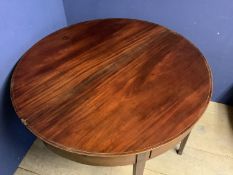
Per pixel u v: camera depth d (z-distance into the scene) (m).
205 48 1.42
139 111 0.86
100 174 1.33
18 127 1.31
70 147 0.78
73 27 1.25
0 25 1.03
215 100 1.64
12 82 0.98
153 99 0.90
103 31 1.22
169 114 0.85
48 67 1.04
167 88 0.93
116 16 1.44
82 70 1.02
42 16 1.29
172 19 1.35
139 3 1.34
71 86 0.96
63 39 1.18
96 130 0.81
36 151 1.44
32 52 1.11
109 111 0.87
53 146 0.82
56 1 1.38
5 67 1.10
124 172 1.33
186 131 0.81
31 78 0.99
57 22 1.45
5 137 1.23
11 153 1.30
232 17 1.25
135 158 0.82
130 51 1.10
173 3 1.29
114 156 0.76
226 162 1.36
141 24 1.25
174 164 1.36
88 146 0.78
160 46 1.12
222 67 1.46
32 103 0.90
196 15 1.30
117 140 0.79
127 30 1.22
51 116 0.86
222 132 1.49
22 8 1.13
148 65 1.03
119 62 1.05
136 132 0.80
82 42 1.16
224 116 1.57
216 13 1.26
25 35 1.19
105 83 0.96
